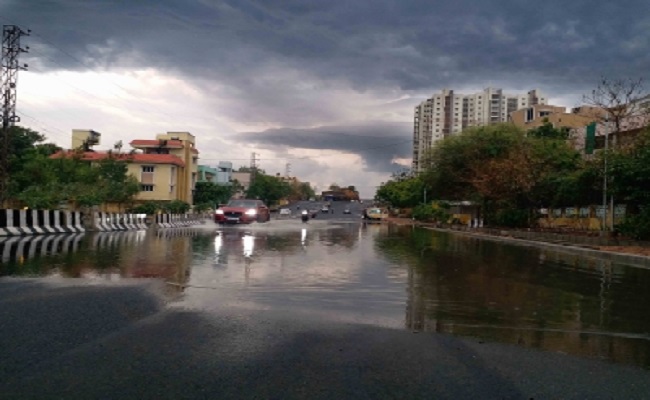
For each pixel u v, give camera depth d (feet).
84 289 24.58
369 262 40.96
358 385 13.25
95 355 14.96
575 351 17.19
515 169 104.94
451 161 142.82
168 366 14.23
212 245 51.08
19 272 29.63
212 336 17.22
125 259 37.37
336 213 329.11
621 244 70.13
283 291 26.43
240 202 107.86
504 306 24.76
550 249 70.69
